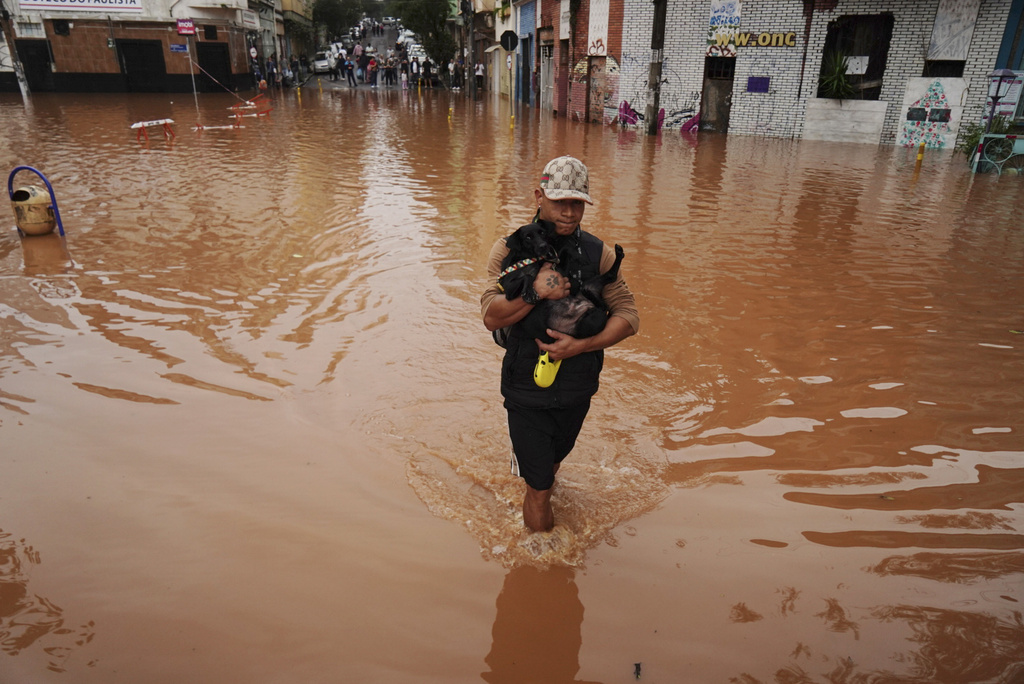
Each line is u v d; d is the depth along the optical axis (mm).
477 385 4551
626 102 22641
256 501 3377
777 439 3943
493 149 16625
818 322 5719
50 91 33562
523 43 32281
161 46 34344
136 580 2855
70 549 3029
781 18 19328
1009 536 3143
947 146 17688
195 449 3801
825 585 2854
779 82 19812
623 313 2820
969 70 17125
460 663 2482
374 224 8891
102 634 2580
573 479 3564
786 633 2611
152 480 3523
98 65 33750
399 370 4750
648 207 10102
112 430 3969
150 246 7648
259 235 8195
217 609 2715
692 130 21656
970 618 2676
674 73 21484
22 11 32031
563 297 2637
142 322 5527
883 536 3146
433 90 43375
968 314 5918
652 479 3568
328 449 3820
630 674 2438
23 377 4566
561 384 2791
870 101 18562
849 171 13797
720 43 20422
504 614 2713
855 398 4422
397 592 2820
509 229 8805
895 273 7066
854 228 8977
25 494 3391
